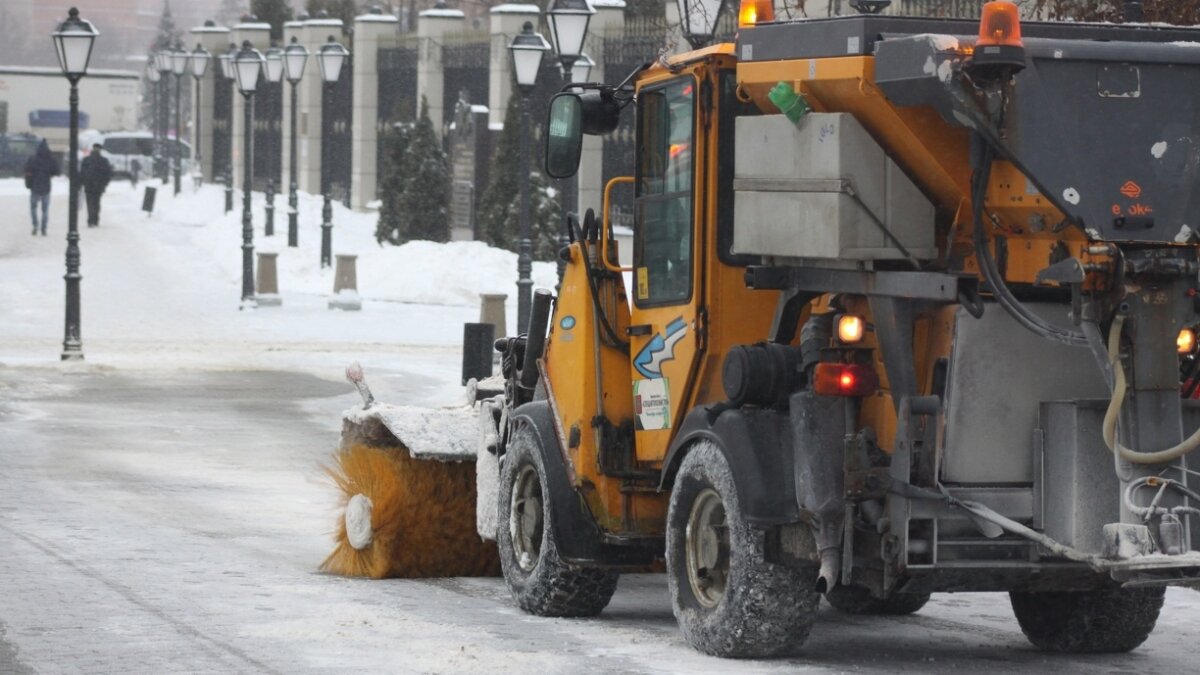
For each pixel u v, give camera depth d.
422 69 138.88
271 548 31.39
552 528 24.42
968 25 20.02
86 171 131.88
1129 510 18.80
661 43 100.94
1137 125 18.45
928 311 19.86
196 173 175.38
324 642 22.44
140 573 28.00
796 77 20.38
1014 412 19.72
